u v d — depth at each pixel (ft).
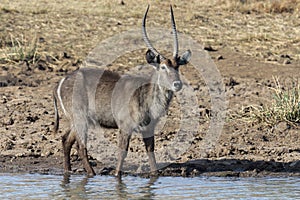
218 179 106.83
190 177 108.47
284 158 117.19
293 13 247.50
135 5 260.01
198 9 253.03
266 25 231.09
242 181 105.40
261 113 136.98
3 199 95.71
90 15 237.04
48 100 154.10
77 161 118.93
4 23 217.15
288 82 167.94
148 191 99.71
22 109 146.72
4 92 159.43
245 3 258.98
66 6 252.21
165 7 255.50
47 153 120.98
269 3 256.11
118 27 221.05
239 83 168.45
